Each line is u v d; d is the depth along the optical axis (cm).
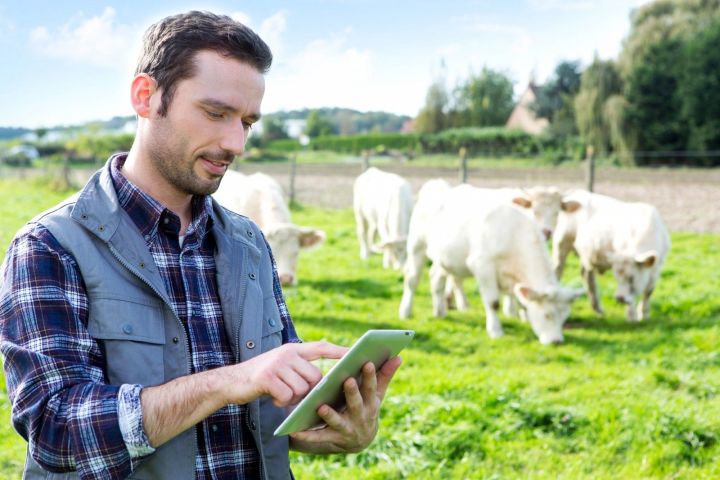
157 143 184
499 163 4731
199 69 179
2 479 495
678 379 725
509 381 732
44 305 171
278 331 211
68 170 3089
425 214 1040
